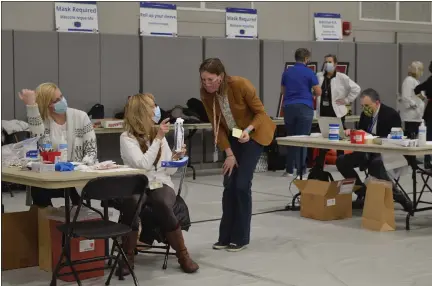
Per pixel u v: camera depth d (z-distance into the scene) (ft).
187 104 30.91
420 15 41.68
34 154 14.15
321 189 19.65
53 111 14.60
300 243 16.65
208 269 14.24
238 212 15.72
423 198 23.34
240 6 34.01
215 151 31.48
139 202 12.62
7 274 13.82
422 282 13.25
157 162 14.20
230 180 15.61
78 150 14.87
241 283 13.20
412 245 16.42
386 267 14.38
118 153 29.99
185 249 14.01
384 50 38.55
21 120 26.89
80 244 13.39
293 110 27.61
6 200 23.27
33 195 14.82
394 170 19.45
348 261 14.88
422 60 40.37
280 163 31.99
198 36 32.27
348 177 21.20
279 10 35.29
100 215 13.70
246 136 14.85
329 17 36.91
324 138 20.77
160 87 30.66
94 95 28.96
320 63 35.91
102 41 29.07
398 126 20.43
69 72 28.27
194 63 31.55
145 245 14.60
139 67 30.17
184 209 14.39
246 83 14.88
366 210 18.53
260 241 16.89
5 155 13.94
